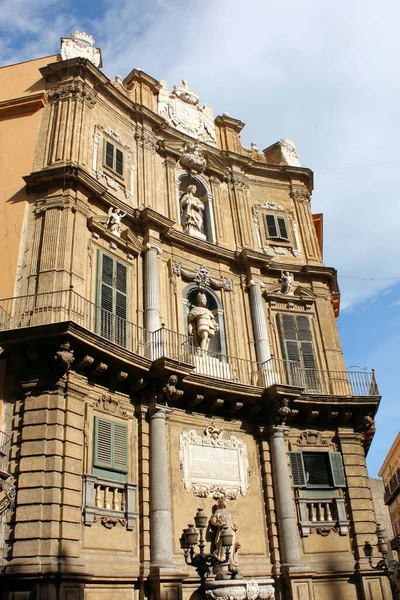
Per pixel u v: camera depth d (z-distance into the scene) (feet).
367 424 71.26
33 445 46.62
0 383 49.24
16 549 42.96
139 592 49.93
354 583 62.03
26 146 65.67
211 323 69.15
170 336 65.46
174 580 50.24
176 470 57.67
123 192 70.54
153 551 51.49
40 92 69.56
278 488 62.95
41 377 49.34
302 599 57.47
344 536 64.13
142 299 65.05
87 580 45.14
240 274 77.41
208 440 61.67
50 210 59.26
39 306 53.36
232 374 68.39
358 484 67.41
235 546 57.41
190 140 82.48
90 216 62.13
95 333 54.08
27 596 41.37
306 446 67.82
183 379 58.75
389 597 61.72
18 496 44.88
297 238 86.43
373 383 72.18
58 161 63.05
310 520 63.82
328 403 68.23
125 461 53.88
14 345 49.08
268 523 61.87
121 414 55.47
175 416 60.08
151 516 53.11
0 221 60.39
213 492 59.52
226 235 79.87
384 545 63.46
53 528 43.91
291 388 65.10
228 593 48.37
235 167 86.69
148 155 76.59
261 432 65.98
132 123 77.61
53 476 45.68
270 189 89.15
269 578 58.49
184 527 55.72
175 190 78.38
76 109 67.67
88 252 60.54
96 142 69.56
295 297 78.89
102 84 72.59
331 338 78.07
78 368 51.29
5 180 63.41
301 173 91.09
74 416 49.65
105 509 49.83
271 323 75.87
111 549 49.19
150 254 67.10
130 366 54.90
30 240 58.34
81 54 75.31
